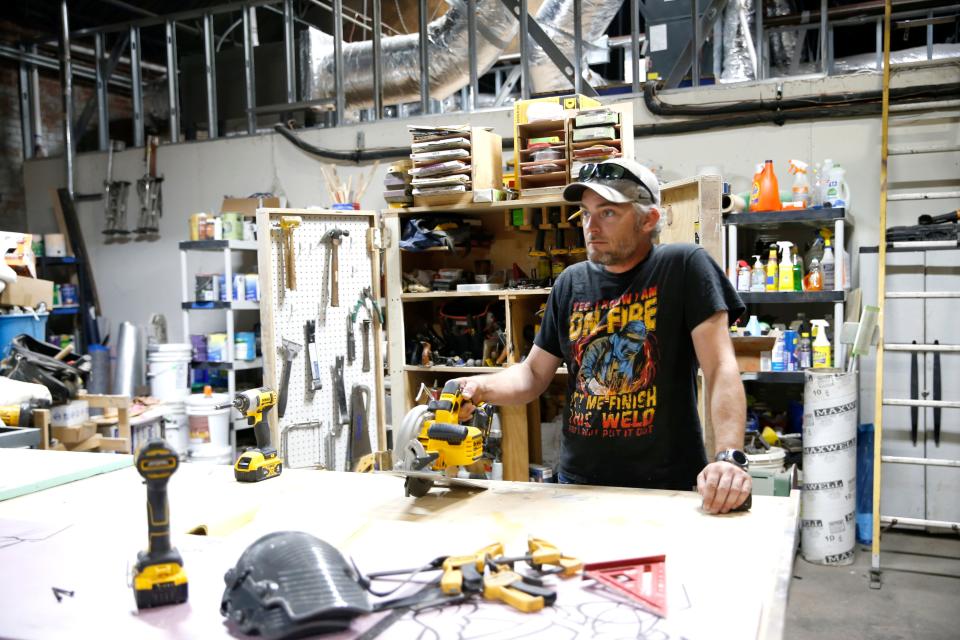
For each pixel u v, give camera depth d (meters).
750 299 3.60
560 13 4.84
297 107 5.19
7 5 6.21
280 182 5.11
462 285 3.90
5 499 1.47
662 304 1.75
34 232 5.95
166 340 5.50
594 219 1.71
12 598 0.97
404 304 4.16
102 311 5.75
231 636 0.86
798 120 3.97
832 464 3.47
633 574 1.01
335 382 3.84
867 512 3.80
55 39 6.21
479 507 1.38
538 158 3.71
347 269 3.90
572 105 3.73
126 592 0.99
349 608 0.84
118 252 5.67
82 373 3.58
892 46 6.59
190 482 1.62
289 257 3.67
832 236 3.78
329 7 6.14
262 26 6.80
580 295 1.86
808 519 3.53
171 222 5.48
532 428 4.08
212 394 4.48
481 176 3.78
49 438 3.11
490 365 3.89
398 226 3.96
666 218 3.50
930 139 3.78
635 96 4.24
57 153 6.79
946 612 2.97
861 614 2.97
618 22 6.70
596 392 1.80
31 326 3.93
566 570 1.01
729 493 1.31
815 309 4.04
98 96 5.82
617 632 0.85
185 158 5.39
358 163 4.87
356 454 3.88
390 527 1.26
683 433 1.75
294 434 3.72
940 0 5.20
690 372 1.77
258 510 1.39
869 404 3.90
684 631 0.85
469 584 0.95
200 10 5.47
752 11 4.98
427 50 4.85
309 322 3.75
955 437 3.68
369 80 5.39
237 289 4.60
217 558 1.11
